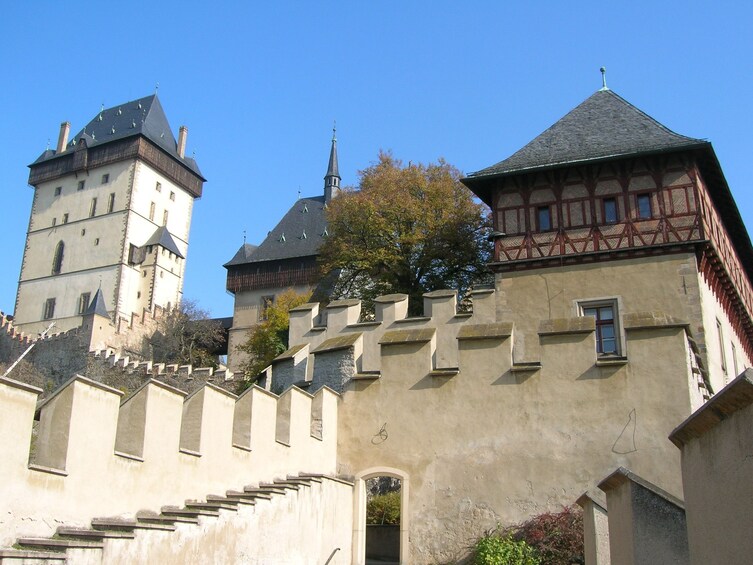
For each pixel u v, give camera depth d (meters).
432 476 17.47
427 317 23.81
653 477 15.86
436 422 17.78
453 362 23.19
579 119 30.78
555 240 27.94
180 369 50.25
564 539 15.26
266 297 72.50
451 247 37.47
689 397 16.08
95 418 10.70
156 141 88.62
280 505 14.11
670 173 27.25
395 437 18.02
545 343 17.44
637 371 16.61
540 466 16.72
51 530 9.76
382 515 22.83
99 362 58.16
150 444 11.73
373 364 23.08
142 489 11.45
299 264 72.06
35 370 59.16
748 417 5.77
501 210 28.97
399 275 37.91
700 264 26.70
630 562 8.51
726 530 6.23
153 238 85.88
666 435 16.02
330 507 16.52
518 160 29.58
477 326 18.36
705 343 25.22
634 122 29.42
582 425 16.67
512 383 17.42
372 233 38.12
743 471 5.86
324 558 15.96
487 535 16.59
